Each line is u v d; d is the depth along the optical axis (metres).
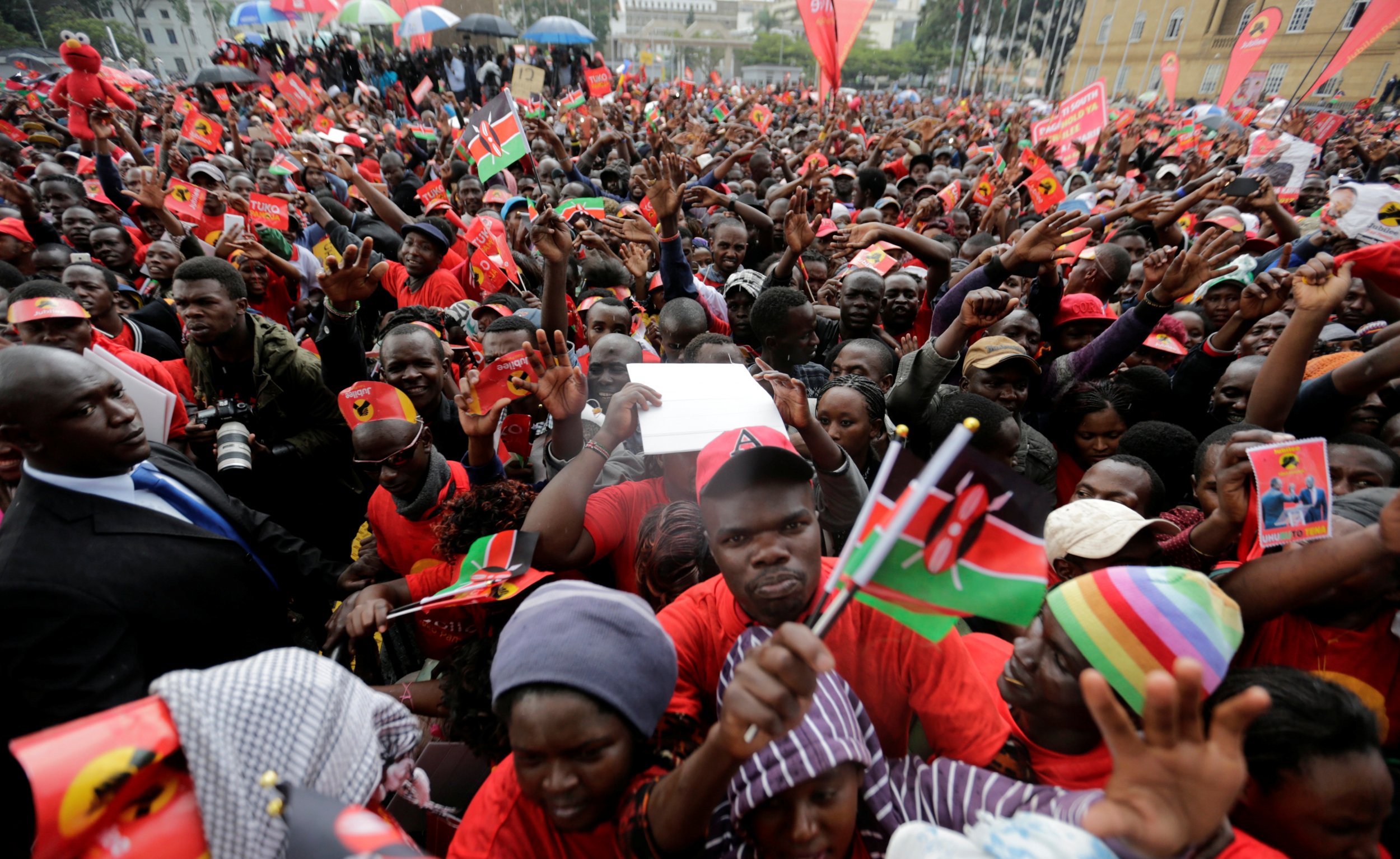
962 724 1.45
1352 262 2.62
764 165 10.30
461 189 8.88
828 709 1.23
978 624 2.44
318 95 15.12
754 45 87.62
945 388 3.43
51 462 1.86
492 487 2.13
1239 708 0.82
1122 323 3.35
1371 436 2.94
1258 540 1.74
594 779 1.20
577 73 27.70
